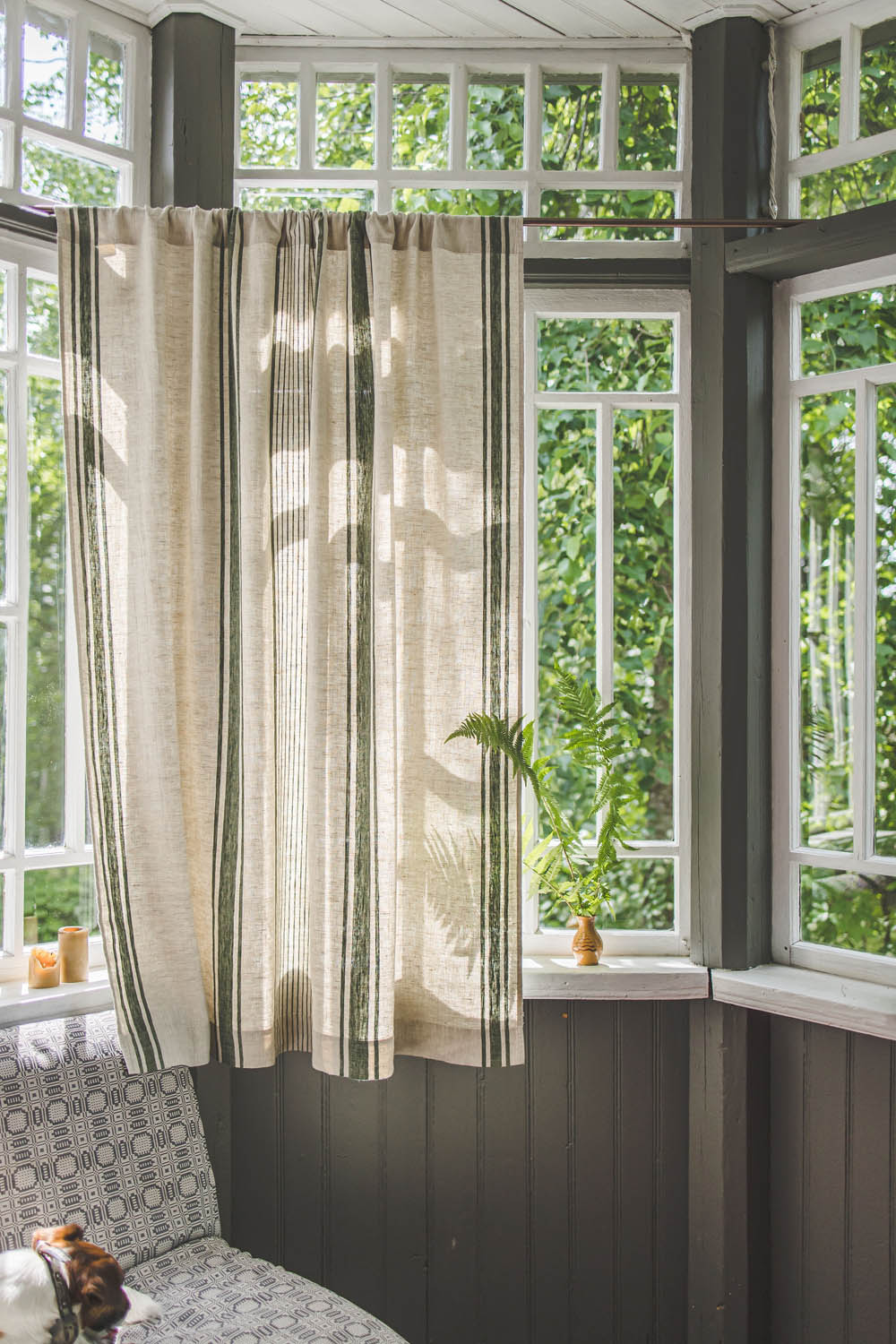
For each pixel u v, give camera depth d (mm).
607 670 2561
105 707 2227
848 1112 2303
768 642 2482
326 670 2248
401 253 2340
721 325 2414
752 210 2436
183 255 2297
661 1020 2482
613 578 2574
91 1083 2059
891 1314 2234
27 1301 1521
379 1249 2467
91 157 2424
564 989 2387
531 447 2555
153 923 2227
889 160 2346
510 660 2305
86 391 2230
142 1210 2025
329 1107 2459
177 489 2305
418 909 2352
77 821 2406
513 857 2297
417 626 2344
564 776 2602
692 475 2484
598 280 2473
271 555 2289
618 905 2604
